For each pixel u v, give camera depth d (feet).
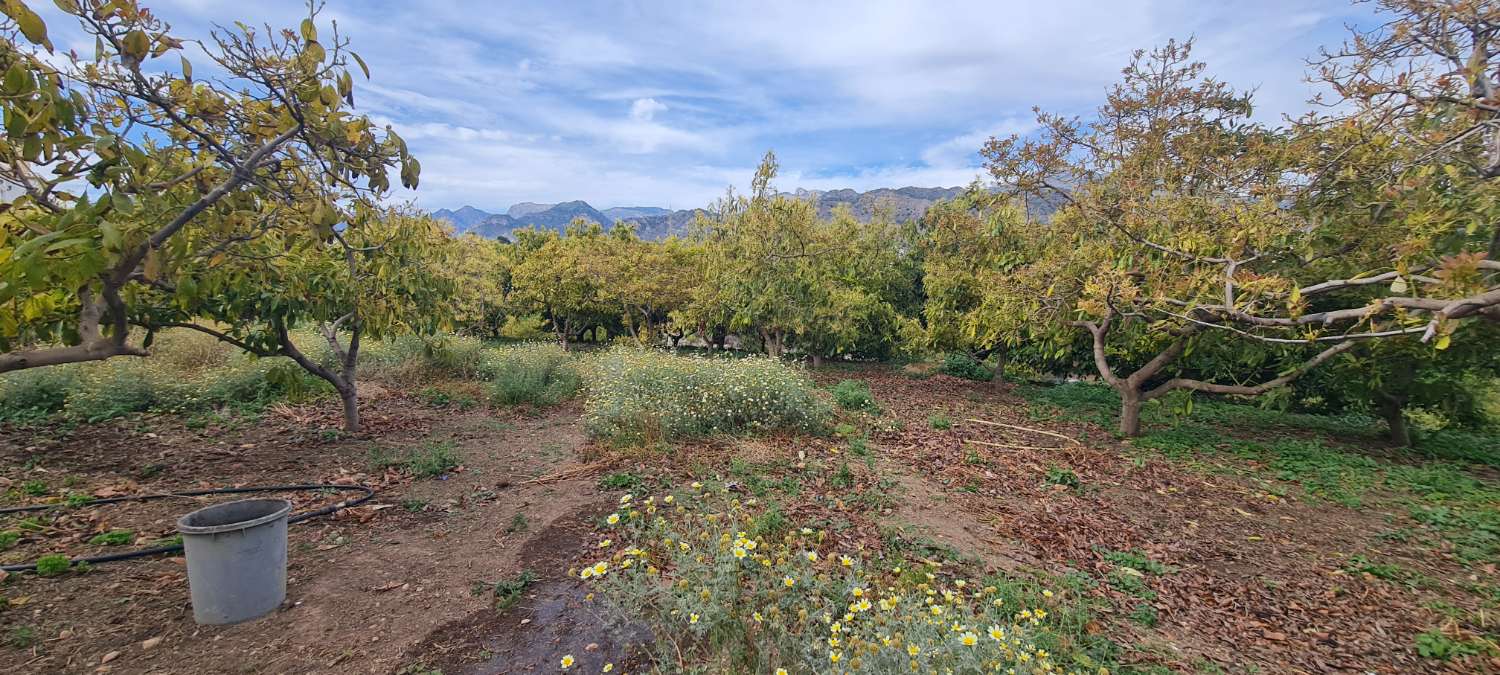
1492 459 26.07
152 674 9.20
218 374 28.02
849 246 50.57
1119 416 32.42
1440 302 12.88
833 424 26.84
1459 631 12.39
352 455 21.11
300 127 10.82
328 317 21.25
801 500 17.15
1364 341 22.79
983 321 32.37
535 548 13.78
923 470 21.33
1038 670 8.79
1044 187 30.78
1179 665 10.84
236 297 17.78
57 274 8.18
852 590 9.66
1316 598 13.79
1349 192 21.79
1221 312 19.02
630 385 25.52
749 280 44.55
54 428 21.84
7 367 9.07
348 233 19.99
